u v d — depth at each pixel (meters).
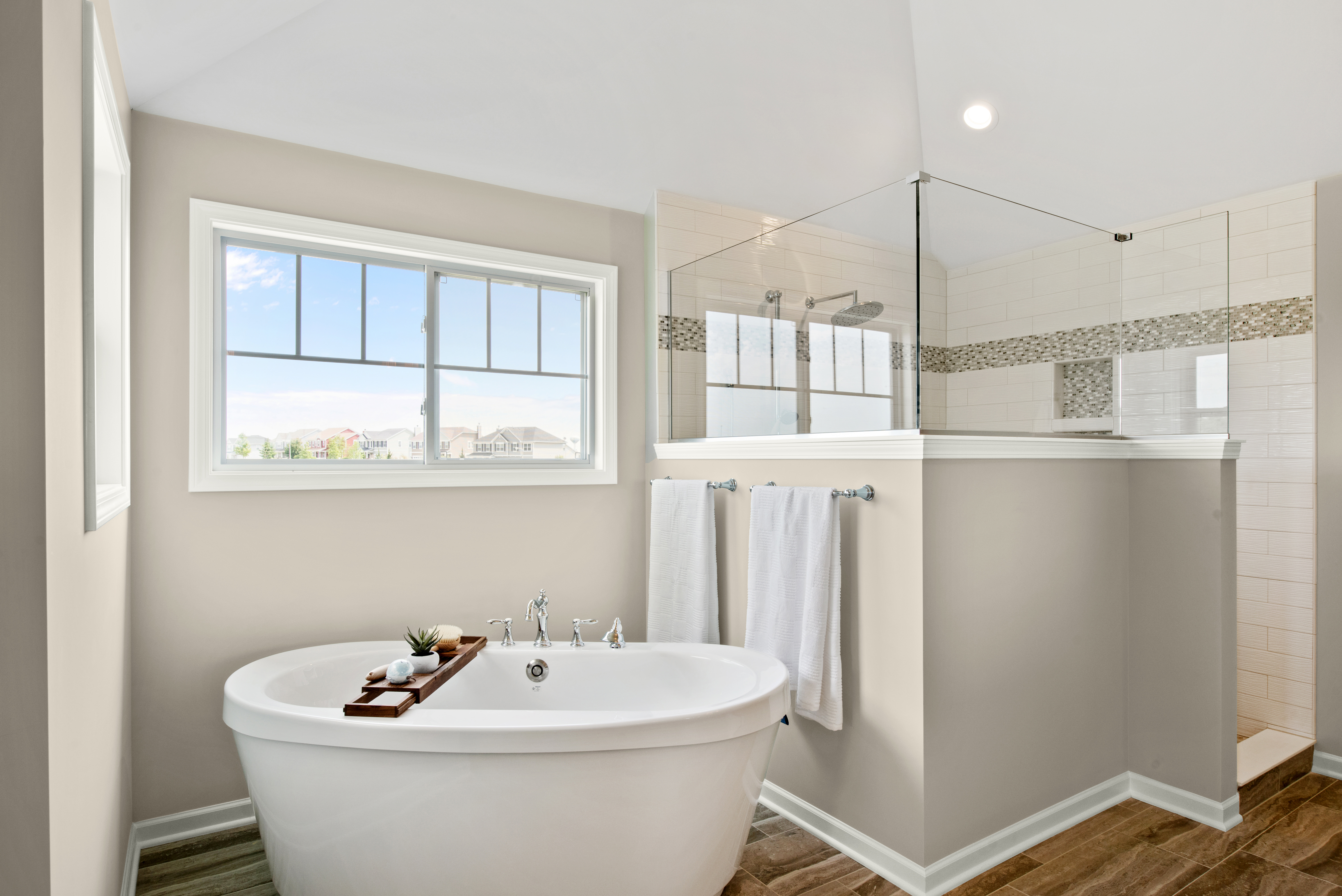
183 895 2.10
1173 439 2.68
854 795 2.38
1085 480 2.66
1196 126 2.94
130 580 2.26
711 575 2.89
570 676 2.63
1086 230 2.50
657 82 2.83
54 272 1.08
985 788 2.33
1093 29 2.72
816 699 2.34
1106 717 2.73
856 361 2.36
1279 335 3.06
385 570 2.74
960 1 2.79
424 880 1.85
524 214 3.06
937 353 2.19
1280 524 3.09
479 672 2.60
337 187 2.67
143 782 2.34
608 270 3.24
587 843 1.85
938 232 2.19
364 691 2.01
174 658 2.38
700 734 1.89
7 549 1.02
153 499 2.34
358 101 2.53
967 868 2.26
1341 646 2.94
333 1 2.21
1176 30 2.63
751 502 2.67
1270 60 2.62
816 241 2.52
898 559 2.24
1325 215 2.93
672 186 3.26
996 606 2.37
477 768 1.79
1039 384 2.44
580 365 3.29
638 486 3.34
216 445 2.52
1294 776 2.90
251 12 2.04
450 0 2.33
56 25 1.09
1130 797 2.81
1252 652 3.19
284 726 1.88
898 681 2.23
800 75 2.98
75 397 1.25
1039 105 3.08
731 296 2.92
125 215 1.91
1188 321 2.65
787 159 3.32
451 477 2.85
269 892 2.12
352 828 1.86
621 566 3.29
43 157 1.02
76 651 1.28
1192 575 2.64
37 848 1.05
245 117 2.46
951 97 3.18
